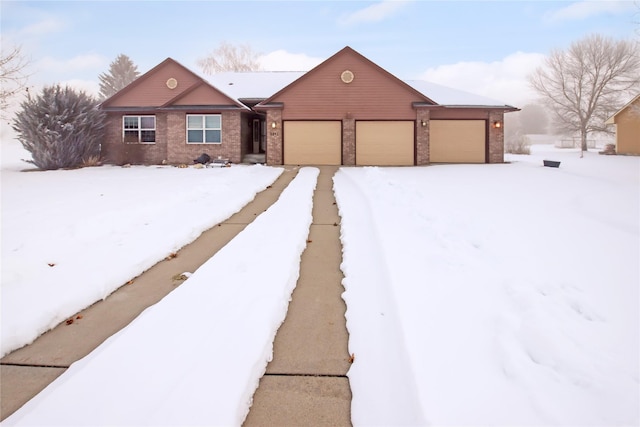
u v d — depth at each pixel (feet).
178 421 8.29
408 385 9.53
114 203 31.24
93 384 9.45
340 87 68.54
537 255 19.10
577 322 12.10
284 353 11.47
